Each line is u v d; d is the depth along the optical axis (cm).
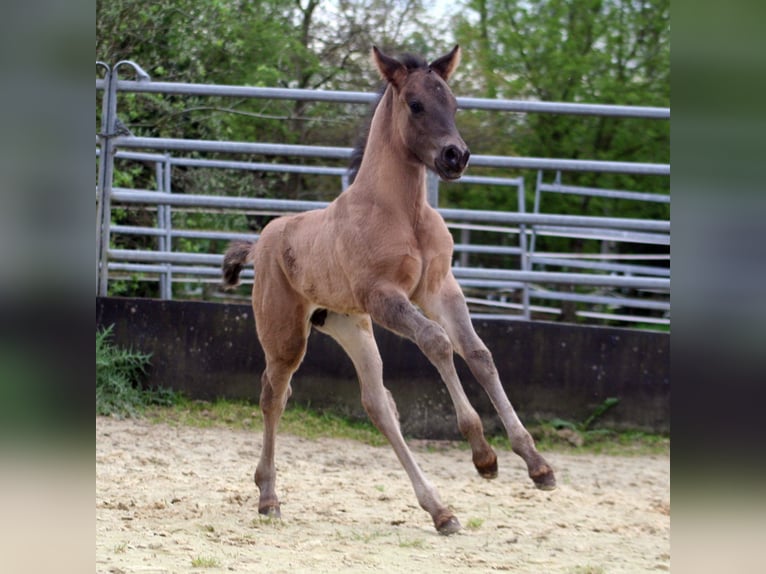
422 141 481
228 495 598
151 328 852
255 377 852
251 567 413
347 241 505
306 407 848
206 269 965
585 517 585
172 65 1255
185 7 1236
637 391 841
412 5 1591
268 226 590
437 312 508
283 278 568
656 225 855
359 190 515
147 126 1234
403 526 538
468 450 809
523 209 1152
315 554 451
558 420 839
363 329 559
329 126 1466
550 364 841
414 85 488
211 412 833
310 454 747
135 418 800
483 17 1717
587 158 1638
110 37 1187
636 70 1688
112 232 934
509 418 468
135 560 407
